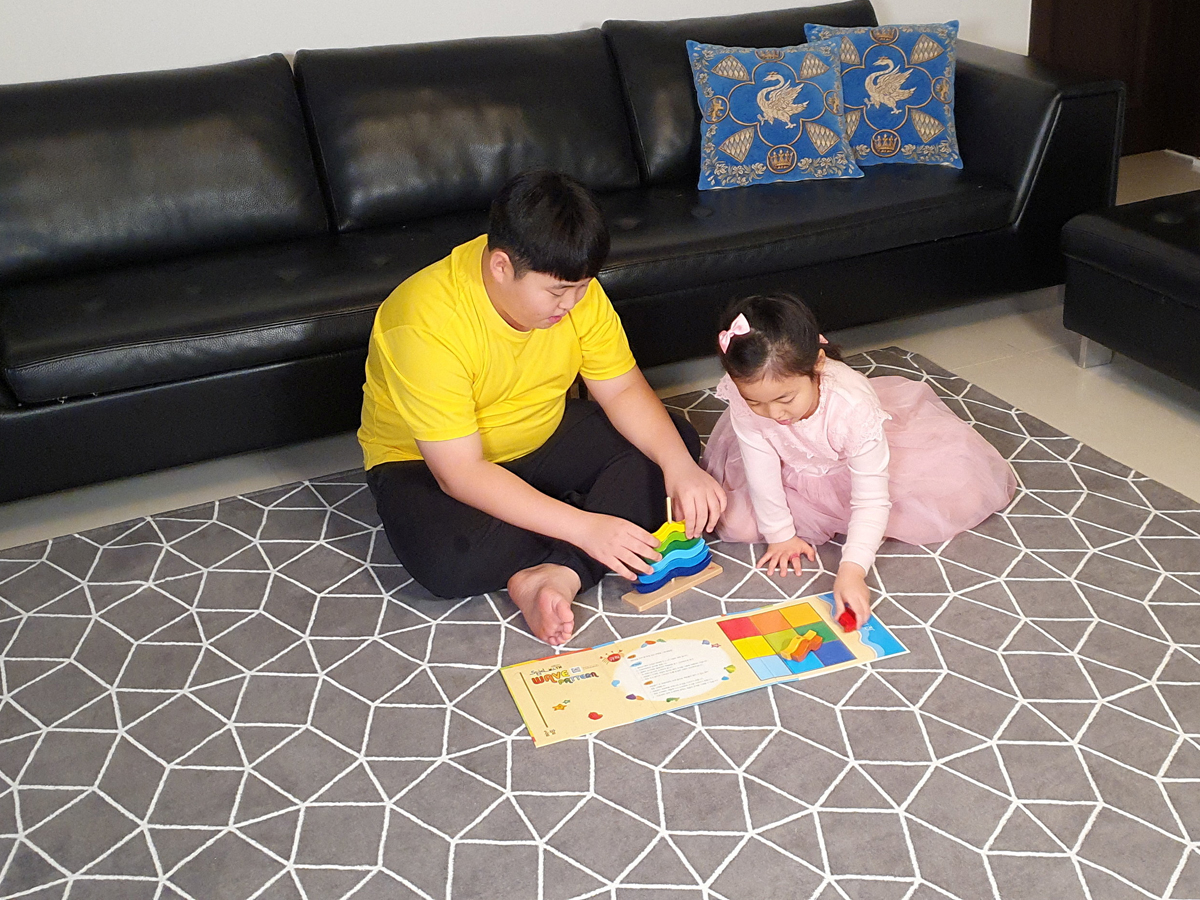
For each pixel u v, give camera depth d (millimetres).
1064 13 3598
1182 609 1817
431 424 1766
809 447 1911
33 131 2463
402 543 1895
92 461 2211
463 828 1505
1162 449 2279
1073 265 2510
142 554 2139
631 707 1686
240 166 2582
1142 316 2371
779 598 1914
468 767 1603
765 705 1676
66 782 1619
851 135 2885
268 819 1537
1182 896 1347
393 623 1908
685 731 1637
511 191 1572
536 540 1892
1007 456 2270
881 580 1934
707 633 1830
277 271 2406
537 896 1400
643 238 2455
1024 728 1605
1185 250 2236
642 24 2926
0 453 2139
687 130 2896
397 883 1431
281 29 2789
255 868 1465
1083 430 2363
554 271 1575
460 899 1402
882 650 1769
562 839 1479
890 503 1929
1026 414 2422
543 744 1629
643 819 1499
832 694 1688
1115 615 1813
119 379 2139
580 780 1567
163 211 2529
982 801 1492
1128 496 2117
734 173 2793
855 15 3080
